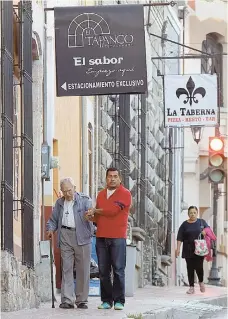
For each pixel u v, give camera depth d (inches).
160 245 2588.6
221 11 3400.6
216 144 2129.7
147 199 2397.9
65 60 1446.9
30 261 1357.0
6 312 1236.5
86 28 1448.1
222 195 3393.2
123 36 1449.3
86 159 1892.2
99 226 1332.4
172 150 2787.9
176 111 2068.2
